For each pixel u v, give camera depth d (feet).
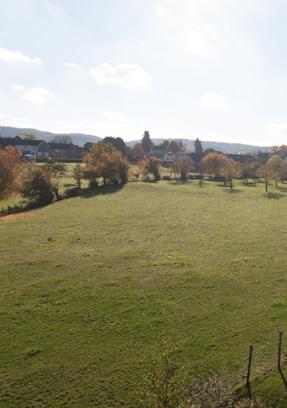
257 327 107.34
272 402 70.85
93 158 374.02
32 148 618.03
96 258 172.04
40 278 147.95
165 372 65.67
